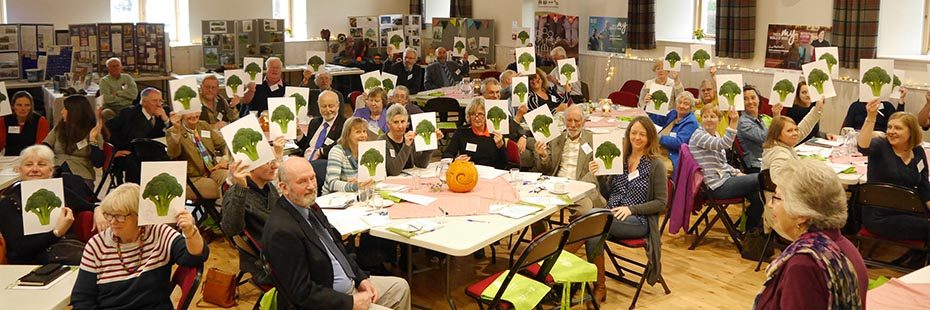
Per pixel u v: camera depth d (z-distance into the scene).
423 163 5.73
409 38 13.63
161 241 3.48
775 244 5.65
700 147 5.95
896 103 8.19
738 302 5.02
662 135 6.90
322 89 8.54
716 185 5.88
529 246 3.72
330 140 6.28
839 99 8.84
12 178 5.37
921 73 8.15
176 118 5.88
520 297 3.91
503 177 5.35
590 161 5.30
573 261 4.39
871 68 5.97
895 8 8.47
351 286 3.70
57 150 6.10
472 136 6.17
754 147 6.45
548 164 5.78
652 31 10.95
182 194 3.34
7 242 4.09
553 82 9.25
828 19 8.86
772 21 9.53
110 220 3.34
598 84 11.95
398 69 10.96
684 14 11.13
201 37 12.36
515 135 6.80
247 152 3.96
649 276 4.89
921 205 4.84
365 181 4.84
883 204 5.03
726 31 9.91
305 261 3.44
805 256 2.23
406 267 5.34
